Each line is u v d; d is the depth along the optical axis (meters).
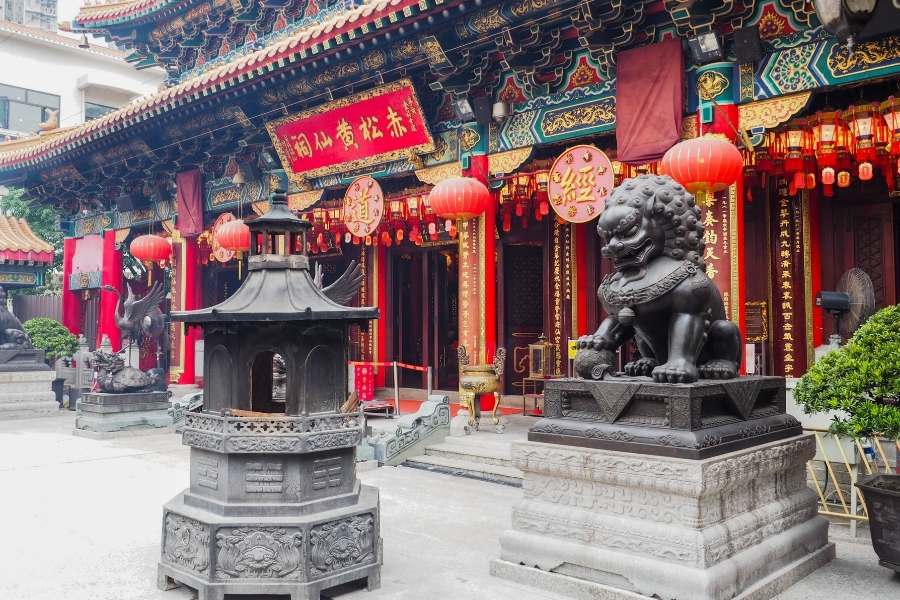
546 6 9.73
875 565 6.07
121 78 39.66
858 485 5.84
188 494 5.79
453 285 18.03
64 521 7.58
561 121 10.99
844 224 12.16
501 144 11.75
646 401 5.44
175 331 21.30
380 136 13.10
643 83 9.62
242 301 5.71
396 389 14.51
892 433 5.53
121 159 18.56
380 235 17.14
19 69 36.38
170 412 14.39
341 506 5.61
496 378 12.04
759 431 5.78
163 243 18.22
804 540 5.94
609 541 5.31
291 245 6.15
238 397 5.62
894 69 7.92
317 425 5.52
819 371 5.95
